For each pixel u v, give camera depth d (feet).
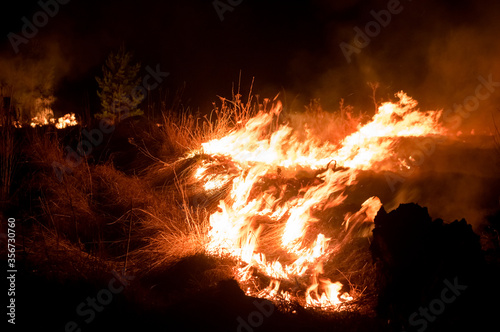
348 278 16.31
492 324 12.07
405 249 13.33
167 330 13.19
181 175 25.72
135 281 15.90
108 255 18.52
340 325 13.35
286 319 13.61
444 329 12.32
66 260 16.74
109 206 22.40
